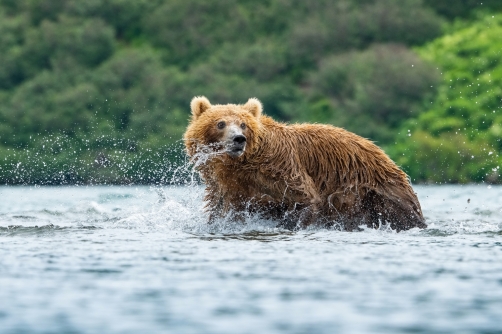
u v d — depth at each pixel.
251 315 16.38
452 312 16.70
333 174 35.91
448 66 157.88
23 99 147.88
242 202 35.34
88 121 141.12
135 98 147.50
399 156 140.00
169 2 174.25
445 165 133.38
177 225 34.81
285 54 169.25
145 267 22.12
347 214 35.94
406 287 19.27
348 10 175.62
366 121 149.12
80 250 25.78
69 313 16.56
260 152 34.62
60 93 147.88
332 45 170.00
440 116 143.88
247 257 24.11
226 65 162.50
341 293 18.53
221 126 33.97
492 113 141.12
